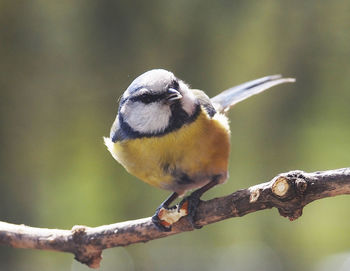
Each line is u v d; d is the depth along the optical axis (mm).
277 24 11539
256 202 5723
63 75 11531
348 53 11547
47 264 12125
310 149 12078
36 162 11828
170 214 6340
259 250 12867
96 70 11430
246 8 11234
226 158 6930
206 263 12930
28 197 11680
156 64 11383
